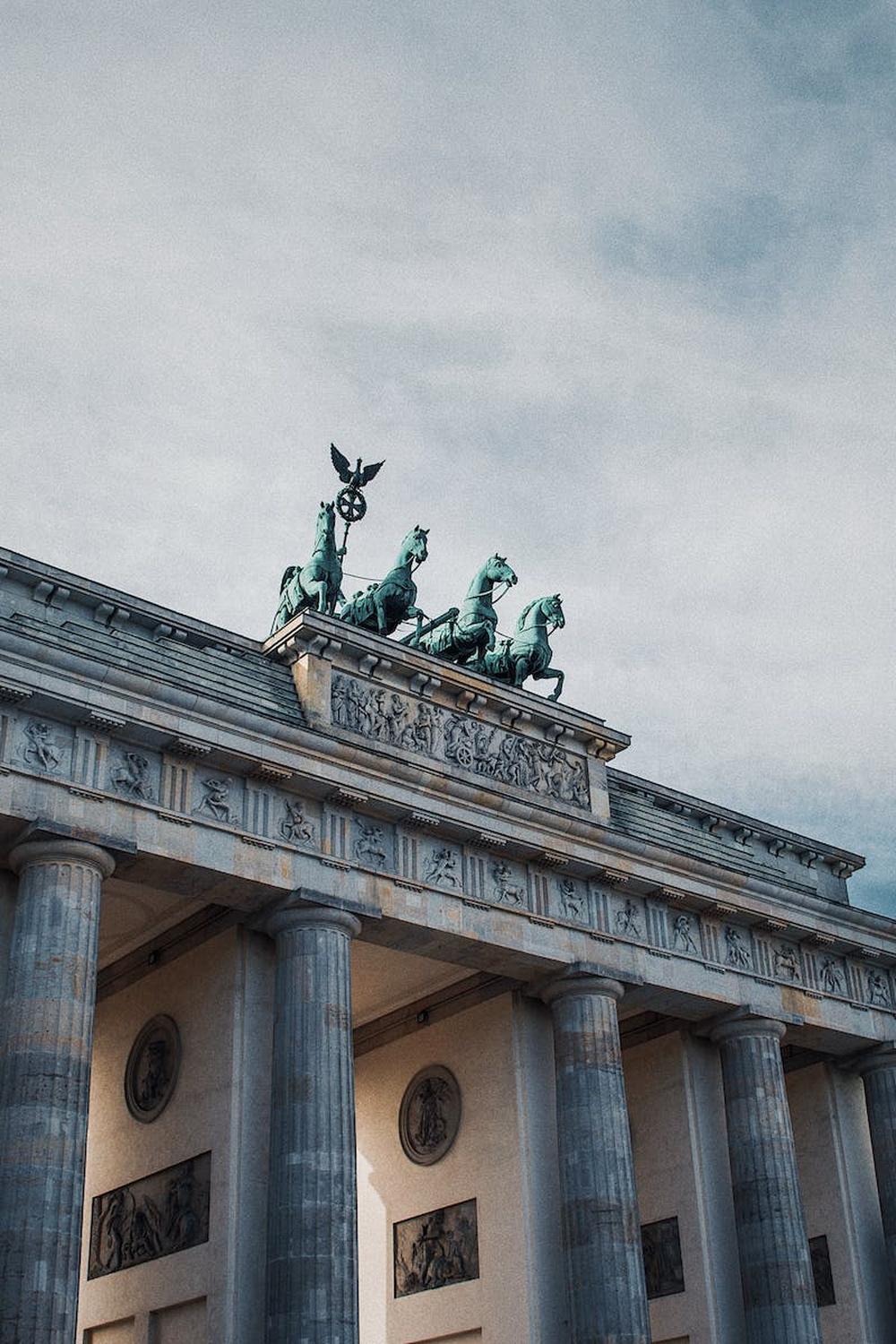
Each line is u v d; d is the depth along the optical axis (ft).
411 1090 264.31
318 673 229.25
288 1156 198.29
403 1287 251.80
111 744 201.77
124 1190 224.33
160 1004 231.09
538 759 252.42
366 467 271.28
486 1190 243.19
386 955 249.96
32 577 212.02
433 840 230.27
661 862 254.27
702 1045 270.87
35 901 188.85
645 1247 263.70
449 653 266.77
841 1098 289.94
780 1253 246.27
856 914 281.95
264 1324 195.62
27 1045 180.04
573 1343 220.64
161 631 222.07
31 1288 167.94
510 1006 249.96
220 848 206.08
